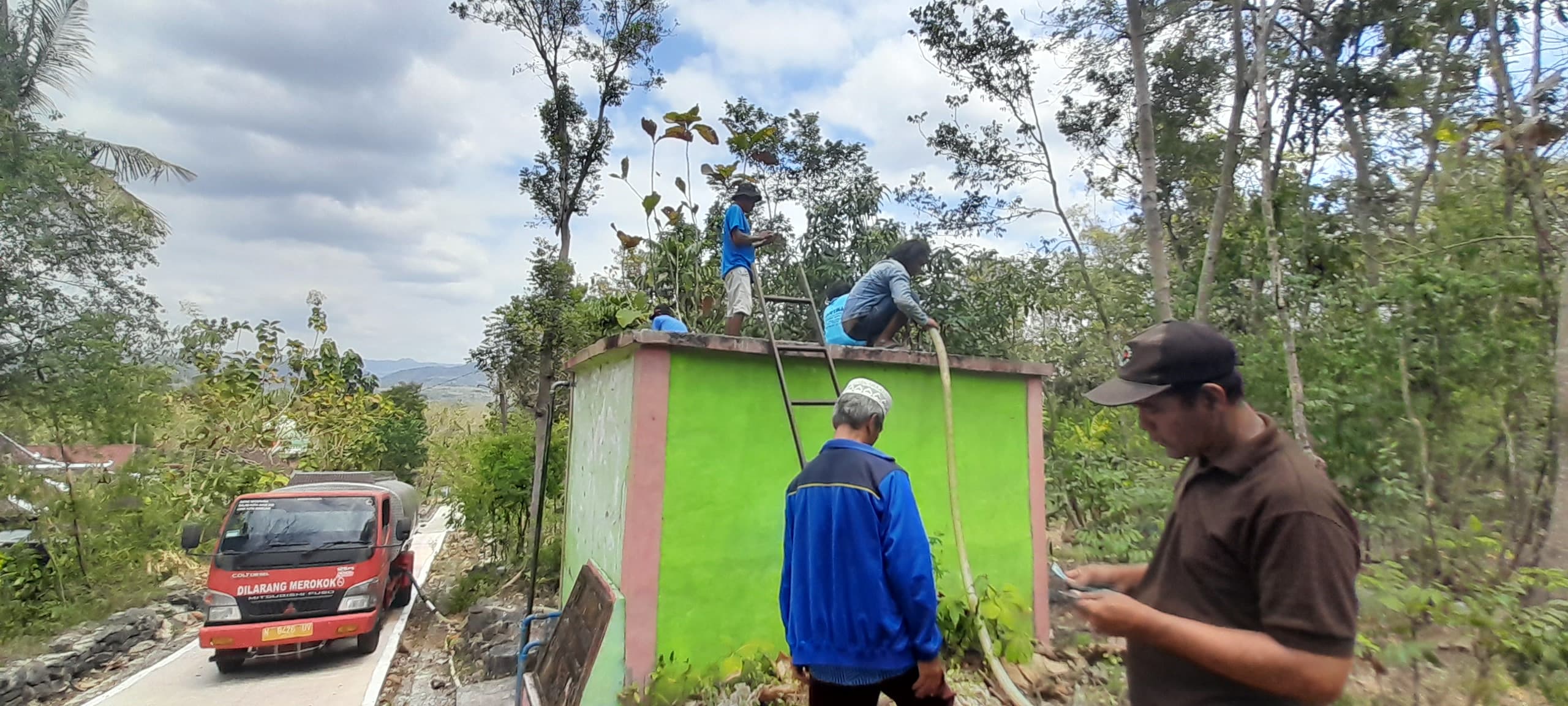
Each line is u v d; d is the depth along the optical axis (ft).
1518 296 23.07
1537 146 21.74
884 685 9.65
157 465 44.21
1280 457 5.49
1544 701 12.71
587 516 20.15
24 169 39.45
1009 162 44.21
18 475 36.68
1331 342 26.76
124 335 45.14
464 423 102.78
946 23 41.19
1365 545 22.67
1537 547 20.65
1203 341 5.85
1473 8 32.78
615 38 47.93
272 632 28.66
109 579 39.19
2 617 31.42
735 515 16.12
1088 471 25.40
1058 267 47.42
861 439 10.59
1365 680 13.60
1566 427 18.88
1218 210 33.50
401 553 37.60
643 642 15.01
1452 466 23.47
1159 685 6.00
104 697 27.14
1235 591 5.54
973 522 18.38
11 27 43.86
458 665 28.04
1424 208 36.27
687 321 34.53
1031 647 16.25
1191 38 39.96
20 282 39.01
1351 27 35.53
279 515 31.07
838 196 40.93
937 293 36.27
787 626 10.31
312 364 57.62
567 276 45.47
